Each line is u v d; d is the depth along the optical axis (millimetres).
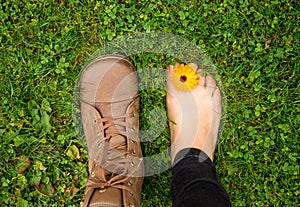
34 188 641
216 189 525
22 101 641
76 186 642
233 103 630
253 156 626
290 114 625
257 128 631
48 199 641
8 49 637
